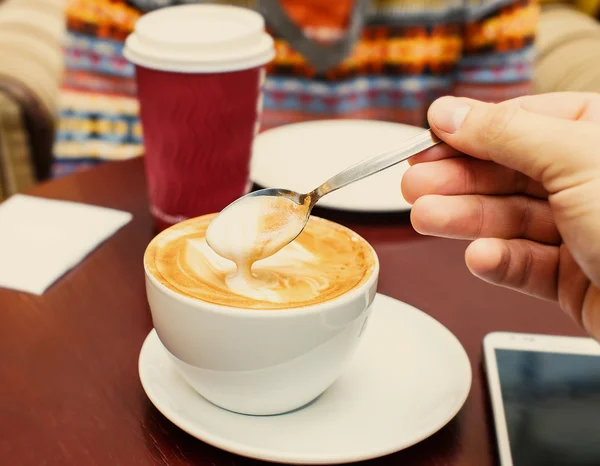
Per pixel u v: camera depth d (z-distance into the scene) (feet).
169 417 1.26
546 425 1.33
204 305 1.21
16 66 3.67
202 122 1.77
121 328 1.56
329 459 1.18
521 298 1.70
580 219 1.26
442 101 1.37
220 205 1.87
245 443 1.22
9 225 1.87
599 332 1.43
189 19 1.87
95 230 1.87
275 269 1.34
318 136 2.29
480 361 1.51
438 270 1.79
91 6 3.18
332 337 1.25
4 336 1.52
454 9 3.50
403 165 2.16
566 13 5.00
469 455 1.30
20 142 3.54
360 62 3.57
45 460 1.26
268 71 3.51
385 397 1.34
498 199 1.51
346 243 1.42
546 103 1.52
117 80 3.25
